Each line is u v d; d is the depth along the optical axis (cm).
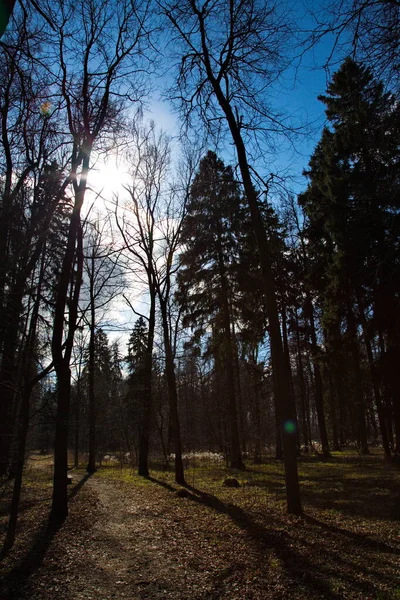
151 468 2458
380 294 1596
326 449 2617
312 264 2200
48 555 711
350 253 1627
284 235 1978
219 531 848
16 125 908
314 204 2003
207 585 575
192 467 2388
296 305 2491
